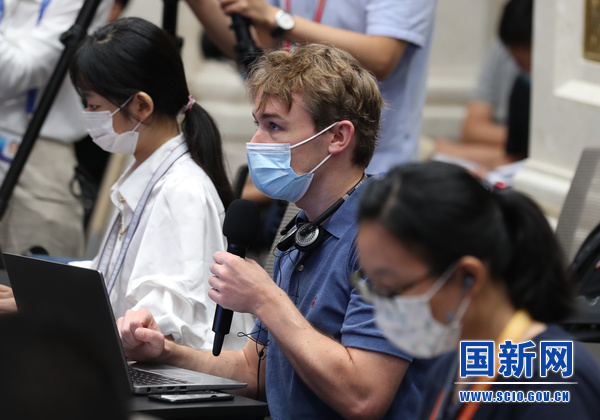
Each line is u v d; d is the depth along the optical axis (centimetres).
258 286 451
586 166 645
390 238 324
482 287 331
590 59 934
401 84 727
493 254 327
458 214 321
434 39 1383
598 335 494
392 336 347
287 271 502
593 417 330
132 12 1205
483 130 1181
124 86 587
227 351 537
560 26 954
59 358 233
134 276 567
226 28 775
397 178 330
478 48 1376
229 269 454
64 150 845
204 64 1292
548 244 340
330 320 468
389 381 437
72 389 230
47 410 229
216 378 482
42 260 477
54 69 733
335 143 479
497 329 340
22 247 830
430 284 327
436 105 1380
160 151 599
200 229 571
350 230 475
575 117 941
